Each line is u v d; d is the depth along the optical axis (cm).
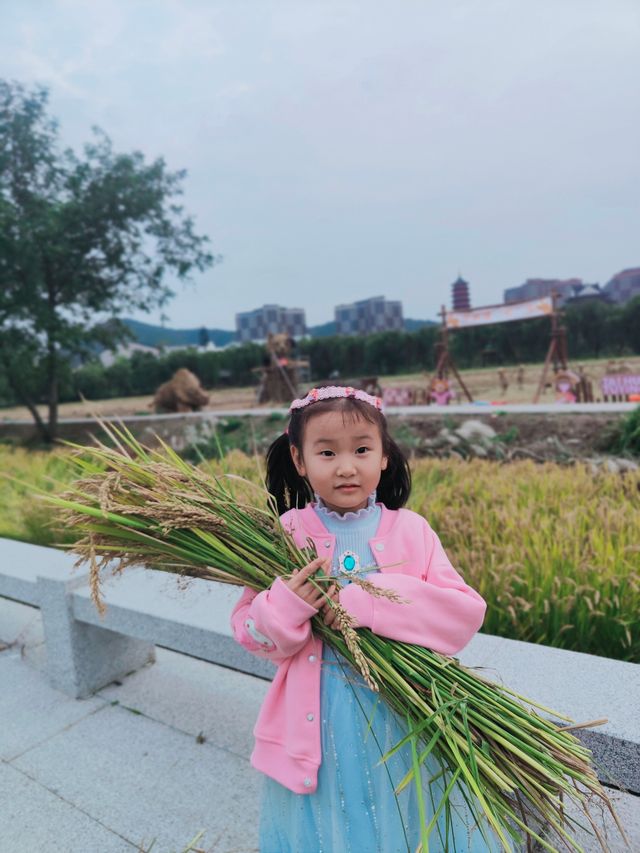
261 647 130
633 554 312
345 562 136
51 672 291
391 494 160
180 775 227
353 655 123
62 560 325
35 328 956
